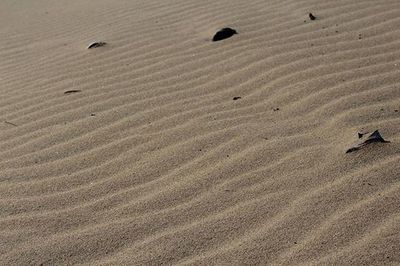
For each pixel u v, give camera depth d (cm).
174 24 529
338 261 230
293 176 284
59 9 680
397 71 374
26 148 339
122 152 323
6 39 582
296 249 239
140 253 246
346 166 285
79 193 291
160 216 267
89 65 461
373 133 300
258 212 262
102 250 250
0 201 289
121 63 454
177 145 323
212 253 242
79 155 325
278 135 320
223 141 320
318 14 493
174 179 293
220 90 383
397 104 336
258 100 362
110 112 372
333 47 422
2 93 430
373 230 243
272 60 412
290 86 371
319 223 251
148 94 391
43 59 501
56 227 266
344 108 336
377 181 272
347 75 374
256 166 295
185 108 364
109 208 277
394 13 473
